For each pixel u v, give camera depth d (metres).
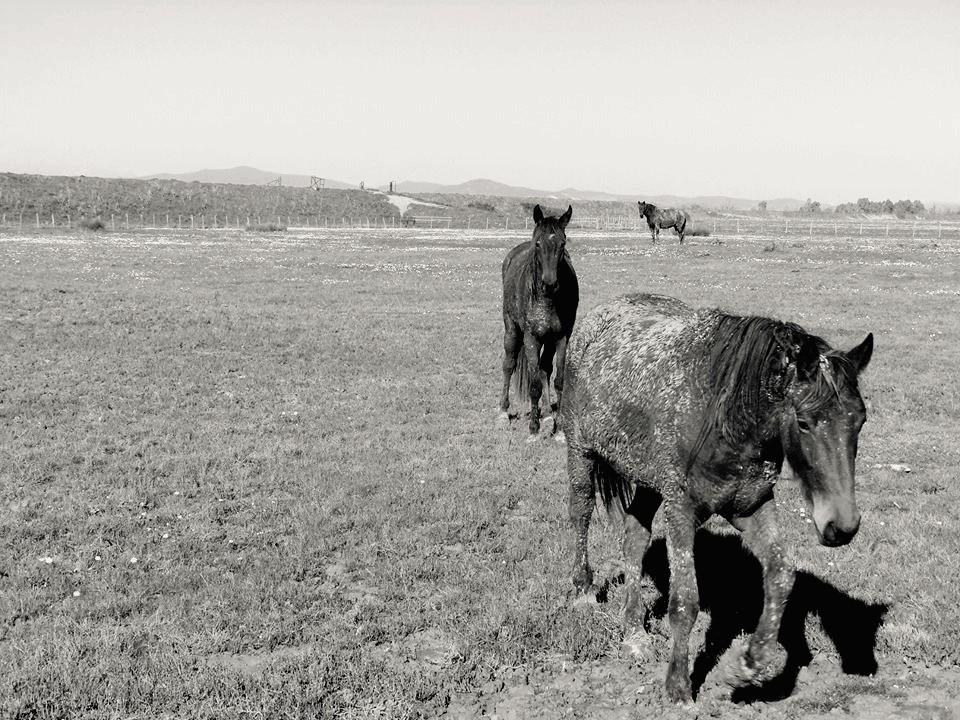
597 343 6.19
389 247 53.19
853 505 4.21
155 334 18.20
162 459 9.82
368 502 8.48
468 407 12.88
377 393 13.52
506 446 10.77
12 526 7.61
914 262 40.00
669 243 54.44
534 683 5.38
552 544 7.53
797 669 5.56
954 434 11.48
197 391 13.41
